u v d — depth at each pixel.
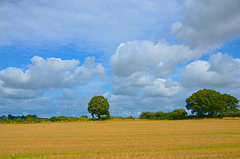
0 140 25.61
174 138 25.31
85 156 15.36
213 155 15.02
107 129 44.41
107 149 18.06
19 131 40.97
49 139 26.30
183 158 14.36
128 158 14.52
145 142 21.91
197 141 22.00
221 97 94.06
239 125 52.06
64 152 17.11
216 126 48.78
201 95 92.00
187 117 95.50
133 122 75.12
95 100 91.50
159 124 60.62
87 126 56.31
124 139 25.23
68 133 35.53
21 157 15.61
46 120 82.25
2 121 75.75
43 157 15.44
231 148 17.81
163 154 15.59
